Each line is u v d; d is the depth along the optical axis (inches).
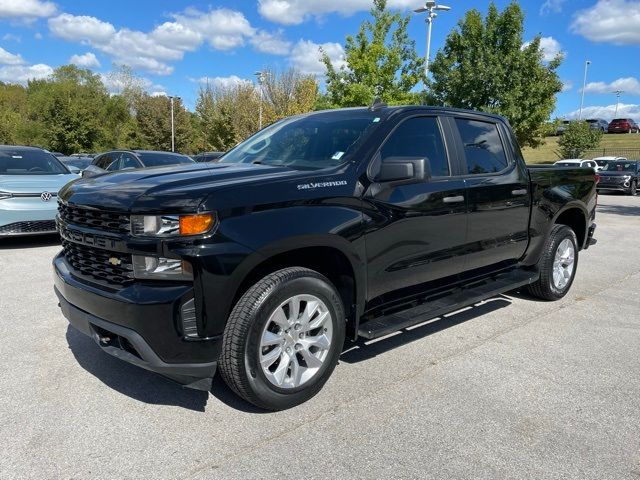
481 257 176.6
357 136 145.8
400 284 149.6
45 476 98.4
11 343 162.4
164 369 109.6
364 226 133.5
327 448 109.0
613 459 106.7
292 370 123.5
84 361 149.6
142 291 108.1
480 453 108.0
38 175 326.6
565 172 217.9
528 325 188.7
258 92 1631.4
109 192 118.0
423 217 150.0
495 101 900.0
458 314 200.4
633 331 183.3
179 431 114.4
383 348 163.9
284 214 118.4
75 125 1980.8
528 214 195.0
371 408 125.9
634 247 353.7
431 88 936.3
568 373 147.6
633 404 130.0
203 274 107.0
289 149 153.9
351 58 872.9
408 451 108.3
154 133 2132.1
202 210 107.7
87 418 119.2
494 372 147.4
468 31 887.7
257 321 114.1
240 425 117.3
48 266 265.0
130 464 102.6
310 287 123.2
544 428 118.0
